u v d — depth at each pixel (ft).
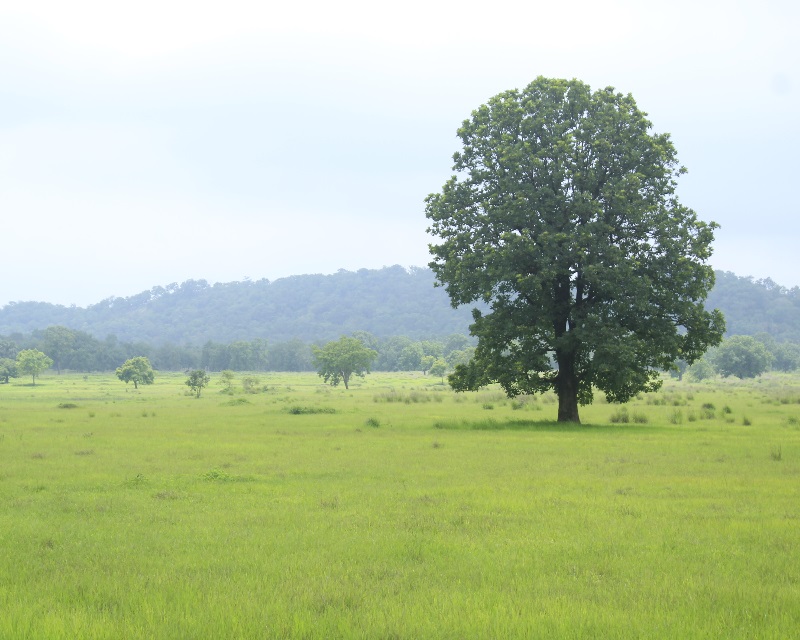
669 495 53.72
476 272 124.36
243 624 25.32
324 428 119.85
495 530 41.27
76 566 33.73
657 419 141.28
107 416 157.48
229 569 33.22
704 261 126.62
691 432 110.83
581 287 129.29
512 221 123.95
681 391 307.78
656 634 24.75
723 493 54.49
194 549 36.78
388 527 41.98
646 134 128.67
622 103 132.26
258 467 69.36
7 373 518.78
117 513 46.39
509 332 124.88
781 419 141.28
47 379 597.93
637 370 122.83
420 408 188.85
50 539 38.68
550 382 134.51
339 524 42.73
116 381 557.33
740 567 33.76
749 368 543.80
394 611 26.86
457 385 134.51
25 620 25.79
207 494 53.72
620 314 124.36
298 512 46.32
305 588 29.86
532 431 112.47
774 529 41.65
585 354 131.44
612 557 35.42
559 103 132.26
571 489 56.34
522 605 27.91
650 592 29.86
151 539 38.96
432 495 53.31
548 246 120.57
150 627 25.27
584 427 120.26
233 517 44.80
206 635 24.72
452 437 101.50
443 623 25.61
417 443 92.58
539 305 127.85
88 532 40.60
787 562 34.58
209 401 248.32
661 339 122.01
